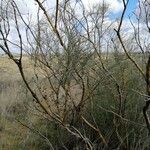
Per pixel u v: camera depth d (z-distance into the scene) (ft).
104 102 20.11
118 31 12.64
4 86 40.27
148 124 13.62
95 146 18.28
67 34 16.21
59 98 18.97
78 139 19.60
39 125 22.71
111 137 19.12
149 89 12.79
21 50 13.67
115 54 19.52
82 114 19.35
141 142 18.16
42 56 16.29
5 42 13.19
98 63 18.26
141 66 19.53
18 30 13.41
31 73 27.07
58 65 16.80
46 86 19.45
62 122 15.94
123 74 19.12
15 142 22.72
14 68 50.67
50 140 21.31
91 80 19.21
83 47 16.81
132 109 19.03
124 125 18.84
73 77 17.35
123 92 19.11
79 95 20.30
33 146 21.84
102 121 19.88
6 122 25.32
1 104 29.22
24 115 24.80
